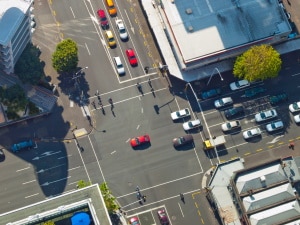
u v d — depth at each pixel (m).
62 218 142.75
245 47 189.25
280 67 186.25
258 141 189.50
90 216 143.62
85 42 194.50
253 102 193.00
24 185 178.88
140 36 197.12
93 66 192.12
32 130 183.50
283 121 192.25
